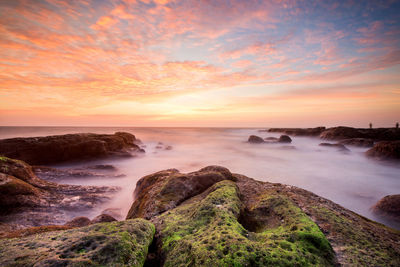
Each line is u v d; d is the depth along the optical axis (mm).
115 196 15297
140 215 8031
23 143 26484
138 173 24641
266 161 31641
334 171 24953
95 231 4480
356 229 5129
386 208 11922
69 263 3127
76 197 13734
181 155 37531
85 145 30547
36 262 3186
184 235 4723
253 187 9297
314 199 7551
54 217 11078
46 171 19500
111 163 30625
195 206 6582
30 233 6047
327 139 56062
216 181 9750
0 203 10656
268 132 91875
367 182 20500
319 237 4297
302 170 25781
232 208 5727
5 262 3275
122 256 3639
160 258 4367
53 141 28531
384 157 27781
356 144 42938
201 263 3453
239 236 4133
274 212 5895
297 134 72375
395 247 4480
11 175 13414
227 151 41688
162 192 8594
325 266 3662
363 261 3877
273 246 3975
